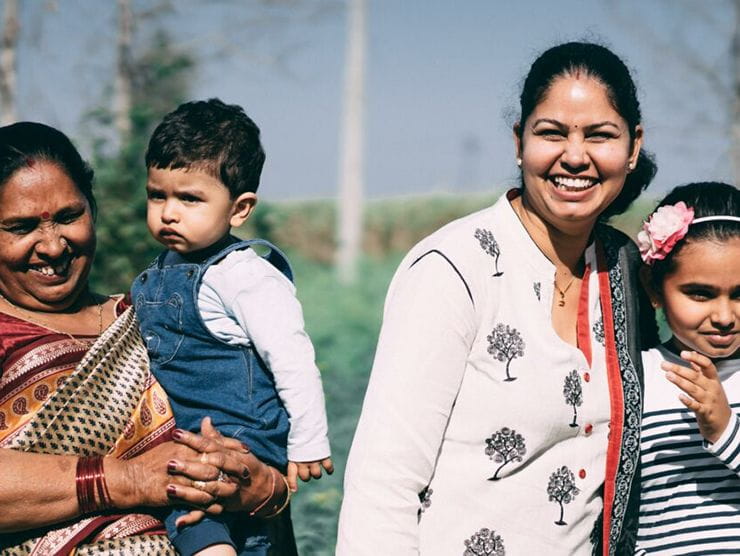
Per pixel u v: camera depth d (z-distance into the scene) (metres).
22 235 3.87
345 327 20.22
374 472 3.75
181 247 4.36
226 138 4.38
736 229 4.43
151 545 3.88
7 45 14.98
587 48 4.00
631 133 4.01
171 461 3.83
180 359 4.16
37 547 3.77
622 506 4.05
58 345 3.91
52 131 3.99
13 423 3.80
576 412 3.92
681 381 4.19
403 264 3.98
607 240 4.28
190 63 15.48
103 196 11.23
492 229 3.99
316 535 7.04
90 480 3.75
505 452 3.85
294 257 33.38
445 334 3.78
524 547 3.87
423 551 3.85
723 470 4.37
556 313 4.07
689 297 4.47
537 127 3.93
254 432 4.14
